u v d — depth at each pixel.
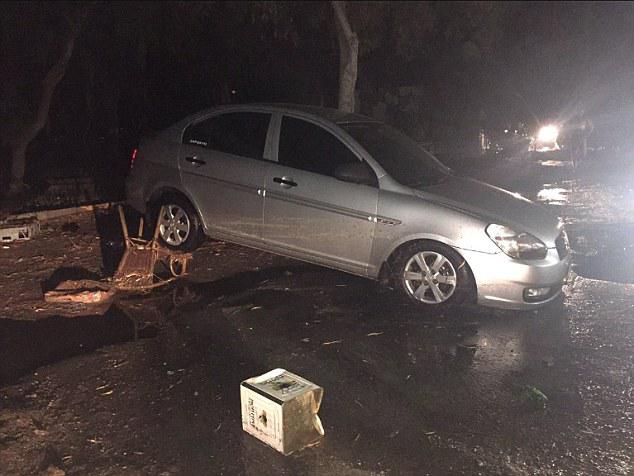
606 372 5.09
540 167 16.41
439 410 4.52
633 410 4.53
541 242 6.07
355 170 6.40
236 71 21.91
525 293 6.00
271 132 6.96
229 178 7.05
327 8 13.41
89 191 11.85
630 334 5.79
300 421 4.01
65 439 4.10
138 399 4.59
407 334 5.77
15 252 7.90
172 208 7.57
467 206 6.18
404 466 3.90
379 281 6.55
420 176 6.75
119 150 16.94
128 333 5.67
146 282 6.70
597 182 13.67
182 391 4.72
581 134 18.17
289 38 18.00
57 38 12.38
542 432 4.26
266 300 6.51
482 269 5.98
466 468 3.89
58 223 9.30
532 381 4.95
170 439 4.13
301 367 5.13
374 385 4.86
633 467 3.90
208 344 5.49
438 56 25.78
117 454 3.96
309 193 6.59
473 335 5.76
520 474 3.84
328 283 7.01
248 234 7.07
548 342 5.63
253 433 4.15
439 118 26.95
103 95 18.56
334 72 22.33
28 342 5.46
